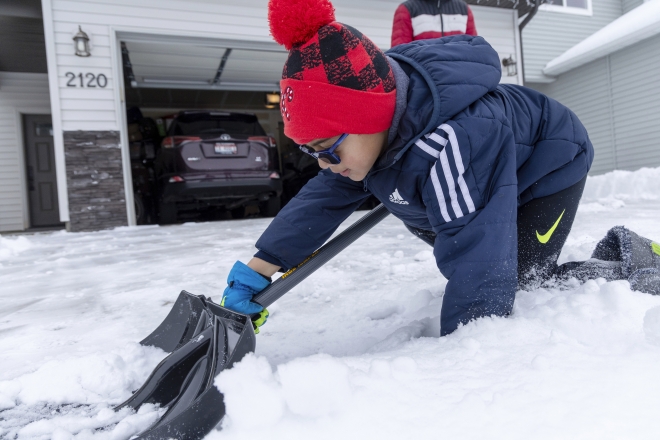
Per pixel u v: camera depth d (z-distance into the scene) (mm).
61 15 5355
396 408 542
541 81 10203
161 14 5766
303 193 1153
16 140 8047
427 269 1796
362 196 1152
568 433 467
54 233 5121
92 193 5422
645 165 8797
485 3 7172
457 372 636
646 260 1069
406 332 995
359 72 835
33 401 744
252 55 6902
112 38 5531
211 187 4906
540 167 1086
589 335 771
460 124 887
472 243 887
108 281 1966
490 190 905
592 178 6469
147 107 10125
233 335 707
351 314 1295
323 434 508
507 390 564
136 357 880
